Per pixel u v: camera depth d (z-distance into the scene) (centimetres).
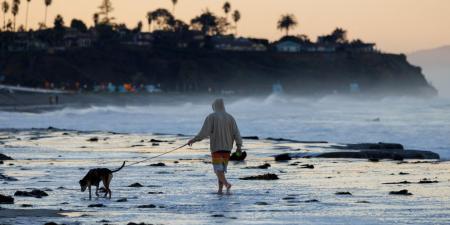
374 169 6438
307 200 4059
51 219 3319
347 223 3194
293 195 4341
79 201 4109
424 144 12769
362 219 3319
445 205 3812
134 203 4000
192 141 4550
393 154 8244
